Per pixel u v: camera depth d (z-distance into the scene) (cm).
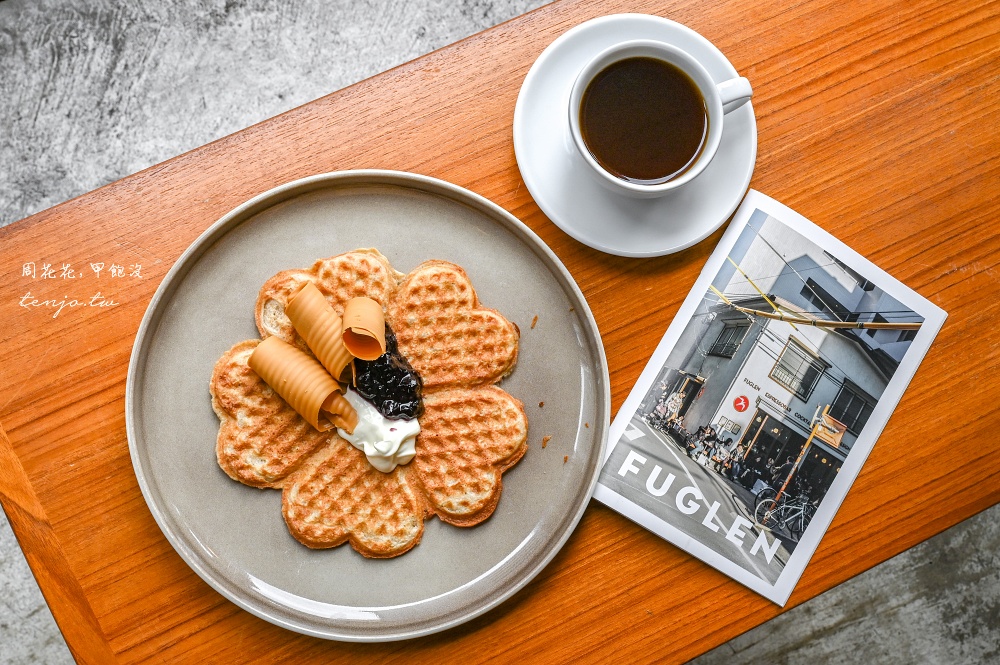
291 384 57
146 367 59
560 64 61
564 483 60
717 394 63
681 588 62
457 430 60
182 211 61
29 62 83
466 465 60
